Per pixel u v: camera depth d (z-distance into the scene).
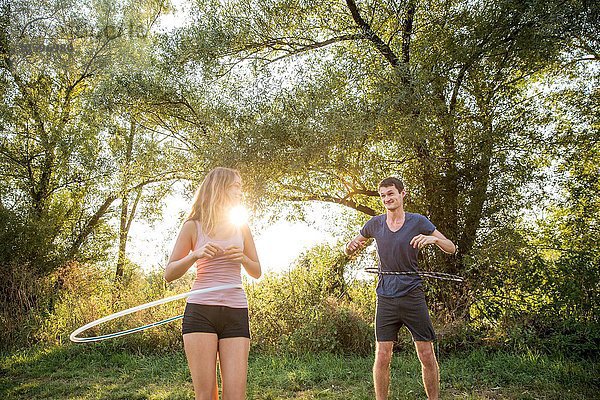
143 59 13.20
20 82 13.27
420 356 4.34
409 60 9.84
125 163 13.07
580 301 7.07
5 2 13.33
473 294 7.74
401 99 8.88
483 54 9.03
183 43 10.83
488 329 7.54
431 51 9.21
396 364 6.84
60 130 13.05
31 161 13.23
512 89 9.45
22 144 13.23
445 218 9.38
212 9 10.98
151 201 13.68
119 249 14.84
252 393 5.76
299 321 8.48
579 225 9.11
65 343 9.09
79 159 12.98
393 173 9.97
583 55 10.02
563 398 5.16
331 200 10.56
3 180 12.88
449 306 8.28
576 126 9.76
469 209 9.06
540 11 8.65
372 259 9.48
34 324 9.91
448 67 9.06
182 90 10.56
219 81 10.88
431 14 9.87
